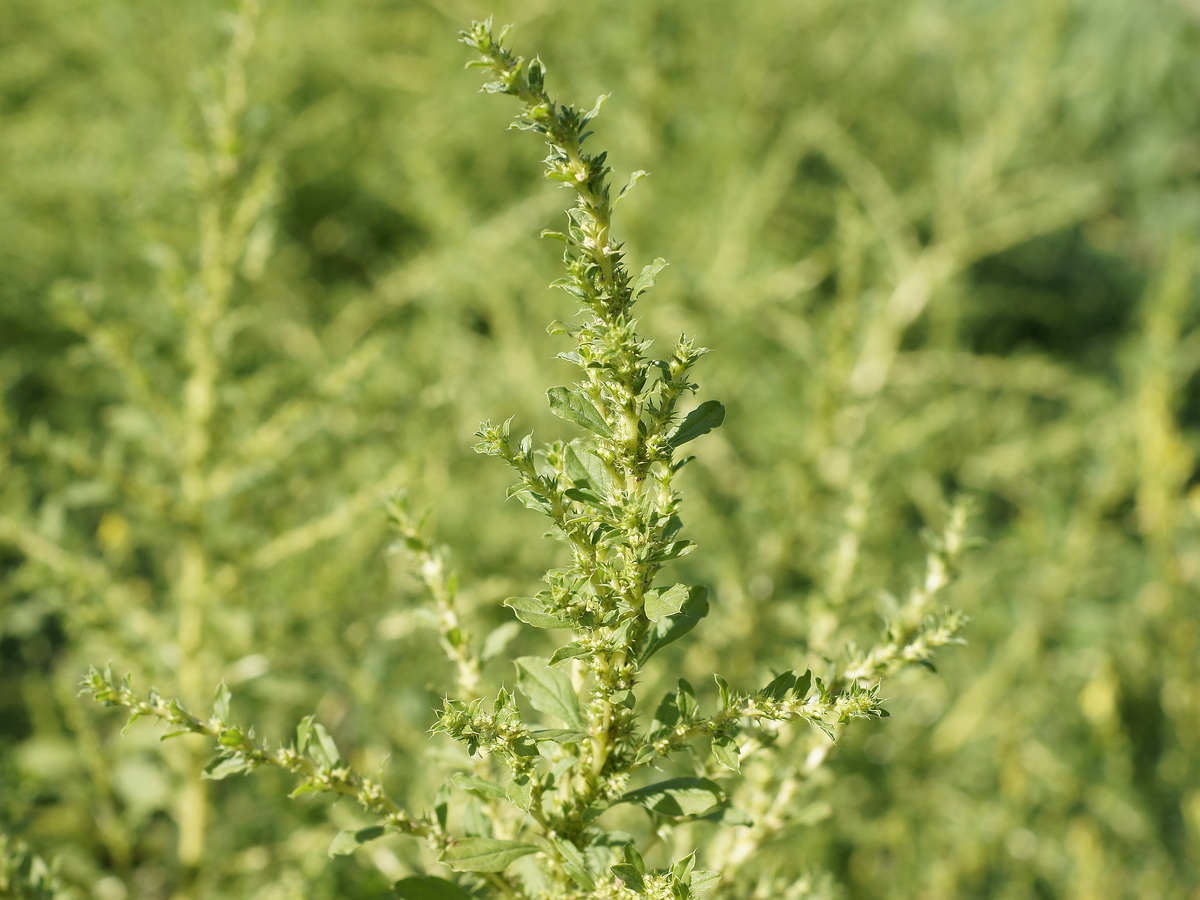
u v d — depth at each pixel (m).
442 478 1.02
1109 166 1.94
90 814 0.86
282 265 1.57
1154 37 2.11
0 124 1.62
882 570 1.14
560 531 0.50
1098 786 1.10
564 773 0.54
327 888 0.68
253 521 0.95
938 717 1.24
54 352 1.45
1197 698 1.10
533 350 1.42
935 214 1.68
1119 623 1.16
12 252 1.39
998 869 1.14
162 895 0.94
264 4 0.77
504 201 1.73
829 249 1.60
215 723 0.53
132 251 1.15
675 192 1.50
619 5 1.45
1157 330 1.19
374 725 0.88
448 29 1.89
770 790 0.62
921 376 1.48
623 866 0.50
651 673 0.73
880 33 2.03
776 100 1.89
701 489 1.14
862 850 1.08
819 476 0.93
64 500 0.76
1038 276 2.43
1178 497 1.17
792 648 0.64
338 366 0.82
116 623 0.76
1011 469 1.48
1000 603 1.27
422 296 1.49
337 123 1.68
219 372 0.78
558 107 0.49
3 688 1.21
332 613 0.91
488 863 0.52
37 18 1.70
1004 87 1.79
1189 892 1.08
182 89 1.45
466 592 0.89
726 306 1.32
